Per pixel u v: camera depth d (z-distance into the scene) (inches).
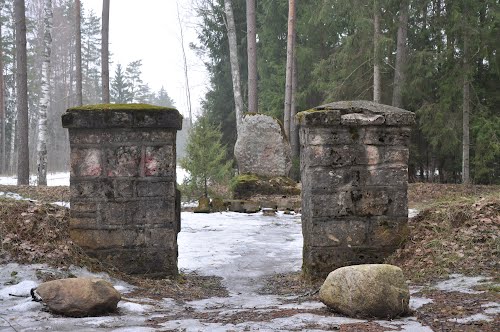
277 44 1149.1
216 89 1283.2
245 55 1235.2
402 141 271.3
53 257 235.1
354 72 893.8
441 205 302.4
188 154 692.7
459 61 795.4
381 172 270.4
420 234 273.9
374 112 267.4
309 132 267.9
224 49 1258.6
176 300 219.1
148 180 259.1
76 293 176.9
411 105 890.1
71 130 257.0
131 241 257.8
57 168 2122.3
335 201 268.2
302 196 288.4
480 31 773.9
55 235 249.6
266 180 709.9
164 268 260.2
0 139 1684.3
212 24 1253.1
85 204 257.0
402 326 155.5
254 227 486.0
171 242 260.1
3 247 232.4
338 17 979.3
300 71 1108.5
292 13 897.5
